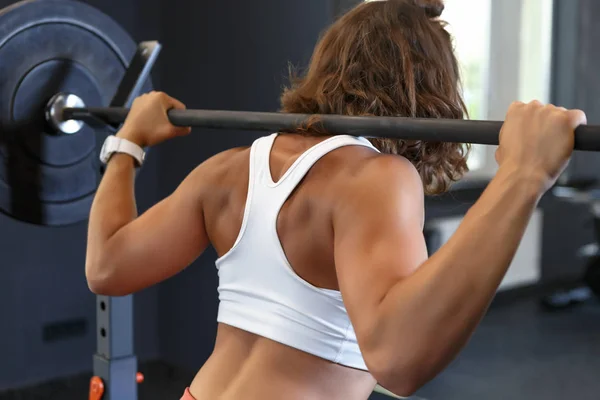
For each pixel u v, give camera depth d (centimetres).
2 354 298
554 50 398
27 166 164
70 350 316
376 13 96
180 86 319
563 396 284
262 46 281
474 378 304
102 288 104
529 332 366
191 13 310
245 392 85
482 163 384
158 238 100
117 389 158
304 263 84
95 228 107
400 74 93
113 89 177
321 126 92
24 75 161
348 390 86
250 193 90
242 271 90
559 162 71
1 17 156
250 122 105
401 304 69
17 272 299
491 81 408
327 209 82
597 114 393
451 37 100
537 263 426
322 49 99
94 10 170
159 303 336
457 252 68
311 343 84
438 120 84
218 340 94
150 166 329
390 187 79
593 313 396
